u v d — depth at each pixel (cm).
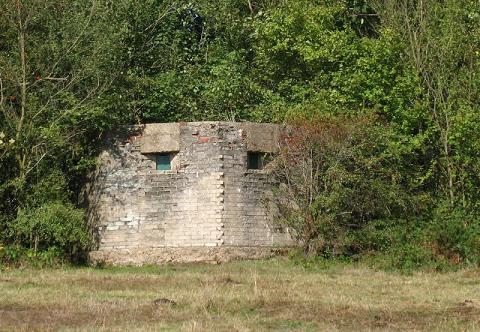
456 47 3628
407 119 3553
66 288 2394
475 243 3062
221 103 3828
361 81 3609
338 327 1934
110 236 3359
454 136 3453
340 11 4184
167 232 3294
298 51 3922
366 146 3328
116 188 3375
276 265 3073
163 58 4109
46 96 3297
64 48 3328
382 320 2020
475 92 3541
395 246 3139
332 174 3216
